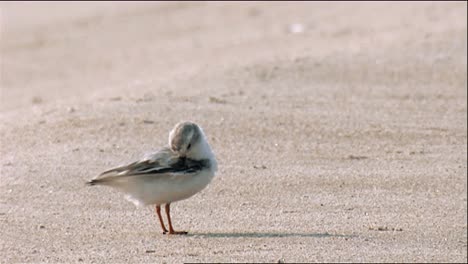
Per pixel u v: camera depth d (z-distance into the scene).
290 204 12.13
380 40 20.50
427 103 16.55
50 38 25.55
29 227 11.06
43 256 10.11
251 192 12.50
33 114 16.09
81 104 16.45
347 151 14.25
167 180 10.46
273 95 16.70
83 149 13.93
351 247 10.61
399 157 14.09
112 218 11.45
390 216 11.82
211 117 15.40
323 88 17.22
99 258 10.04
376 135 14.98
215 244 10.53
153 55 22.45
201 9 27.69
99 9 28.81
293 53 19.91
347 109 16.11
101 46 24.22
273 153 14.03
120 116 15.34
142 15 27.62
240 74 18.06
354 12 24.45
